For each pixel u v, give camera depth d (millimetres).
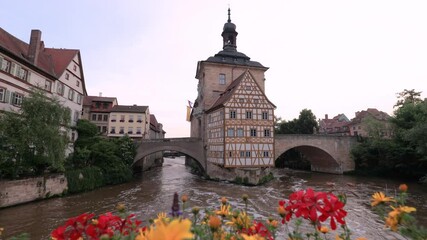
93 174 23859
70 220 2131
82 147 27234
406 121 33781
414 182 29672
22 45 23125
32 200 16984
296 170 47469
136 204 18141
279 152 35438
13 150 15766
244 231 2326
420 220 13609
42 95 17516
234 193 22391
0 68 17828
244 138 29734
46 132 16328
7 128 15523
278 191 23406
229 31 42438
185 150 34688
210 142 33812
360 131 59844
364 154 37094
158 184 27984
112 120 47125
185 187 25797
